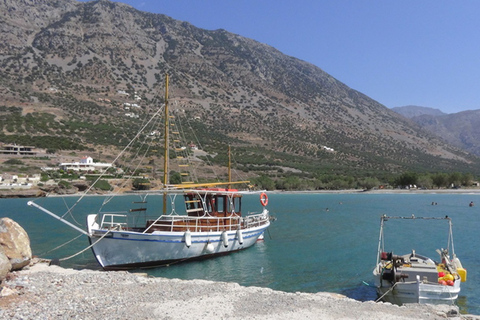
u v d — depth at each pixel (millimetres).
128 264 26672
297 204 101938
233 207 33938
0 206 91312
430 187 163000
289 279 25562
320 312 15344
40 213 74438
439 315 15695
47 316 13922
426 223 58625
